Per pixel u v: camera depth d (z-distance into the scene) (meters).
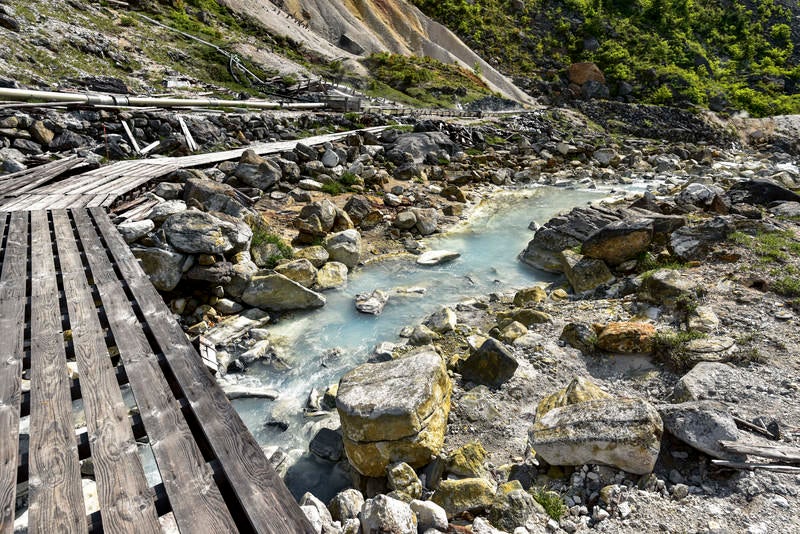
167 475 3.60
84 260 8.54
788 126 76.12
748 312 8.17
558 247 13.50
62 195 12.45
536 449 5.30
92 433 4.04
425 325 9.97
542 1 118.50
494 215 20.00
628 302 9.82
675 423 5.20
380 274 13.31
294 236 14.55
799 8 130.75
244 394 7.76
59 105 18.45
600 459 4.97
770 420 5.50
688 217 13.93
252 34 63.00
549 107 76.69
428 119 36.53
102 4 43.84
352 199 17.03
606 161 33.69
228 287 10.88
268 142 25.28
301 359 8.98
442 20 110.19
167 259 9.86
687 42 109.25
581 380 6.30
